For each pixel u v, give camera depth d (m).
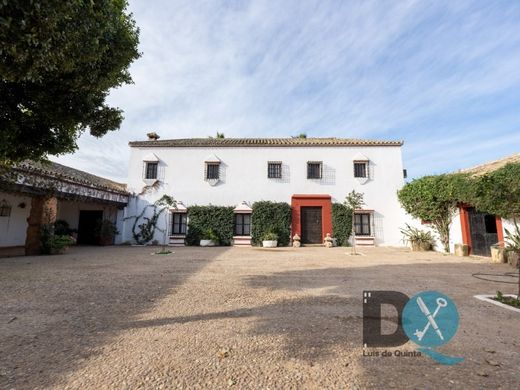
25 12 2.39
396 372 2.33
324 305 4.22
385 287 5.44
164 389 2.06
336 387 2.10
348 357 2.59
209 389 2.07
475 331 3.24
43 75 3.55
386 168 17.39
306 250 13.93
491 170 11.59
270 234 16.28
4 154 4.10
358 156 17.42
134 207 17.55
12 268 7.48
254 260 9.65
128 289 5.17
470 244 11.80
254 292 5.00
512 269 7.86
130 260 9.46
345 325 3.39
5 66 2.76
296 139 20.55
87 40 3.11
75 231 17.55
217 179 17.61
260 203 17.09
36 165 12.57
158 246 16.31
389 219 16.89
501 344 2.89
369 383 2.16
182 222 17.56
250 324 3.40
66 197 12.32
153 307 4.08
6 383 2.11
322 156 17.67
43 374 2.25
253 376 2.25
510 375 2.28
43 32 2.58
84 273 6.80
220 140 19.42
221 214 17.17
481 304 4.32
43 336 3.02
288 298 4.60
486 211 9.94
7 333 3.10
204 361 2.49
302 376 2.26
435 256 11.35
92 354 2.61
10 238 14.32
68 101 4.21
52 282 5.73
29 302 4.31
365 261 9.55
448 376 2.27
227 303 4.30
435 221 13.64
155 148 18.14
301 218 17.28
